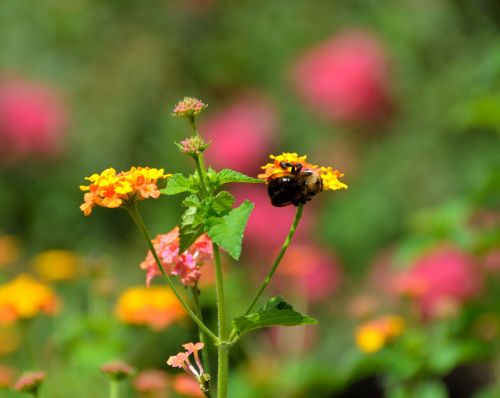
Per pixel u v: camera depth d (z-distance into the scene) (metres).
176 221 10.02
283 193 3.12
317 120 10.92
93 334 5.91
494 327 6.07
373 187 10.52
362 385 9.09
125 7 11.45
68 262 6.99
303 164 3.26
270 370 7.12
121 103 11.02
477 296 8.51
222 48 11.26
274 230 10.13
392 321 5.52
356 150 10.84
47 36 11.37
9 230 10.73
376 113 10.83
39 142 10.91
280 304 3.09
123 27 11.43
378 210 10.33
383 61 10.92
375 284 9.70
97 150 10.92
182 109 3.01
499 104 6.36
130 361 6.43
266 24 11.38
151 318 5.44
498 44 6.83
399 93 10.91
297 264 7.89
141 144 10.91
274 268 3.11
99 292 6.49
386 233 10.29
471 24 10.63
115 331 5.85
